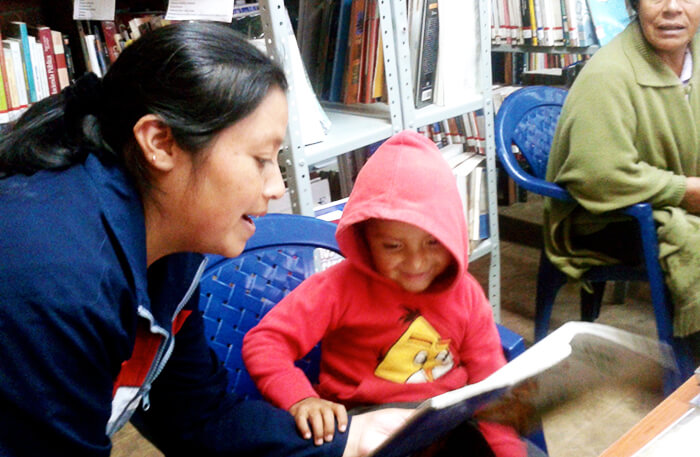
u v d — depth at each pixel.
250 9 1.84
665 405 0.71
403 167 0.94
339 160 2.02
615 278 1.75
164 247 0.68
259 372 0.96
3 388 0.52
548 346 0.65
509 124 1.93
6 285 0.52
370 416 0.90
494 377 0.60
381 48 1.67
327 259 1.60
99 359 0.58
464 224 1.01
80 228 0.57
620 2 2.30
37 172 0.61
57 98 0.67
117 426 0.76
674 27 1.57
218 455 0.85
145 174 0.61
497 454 0.68
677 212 1.59
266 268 1.16
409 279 0.98
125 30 2.16
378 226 0.95
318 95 1.91
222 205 0.62
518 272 2.62
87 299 0.55
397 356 1.04
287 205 1.76
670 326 1.66
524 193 3.23
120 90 0.60
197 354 0.88
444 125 2.09
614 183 1.61
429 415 0.57
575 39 2.32
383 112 1.75
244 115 0.58
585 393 0.68
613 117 1.61
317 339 1.02
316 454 0.84
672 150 1.65
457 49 1.79
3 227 0.55
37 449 0.56
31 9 2.27
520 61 2.98
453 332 1.04
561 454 0.65
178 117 0.57
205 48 0.58
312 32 1.86
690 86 1.69
